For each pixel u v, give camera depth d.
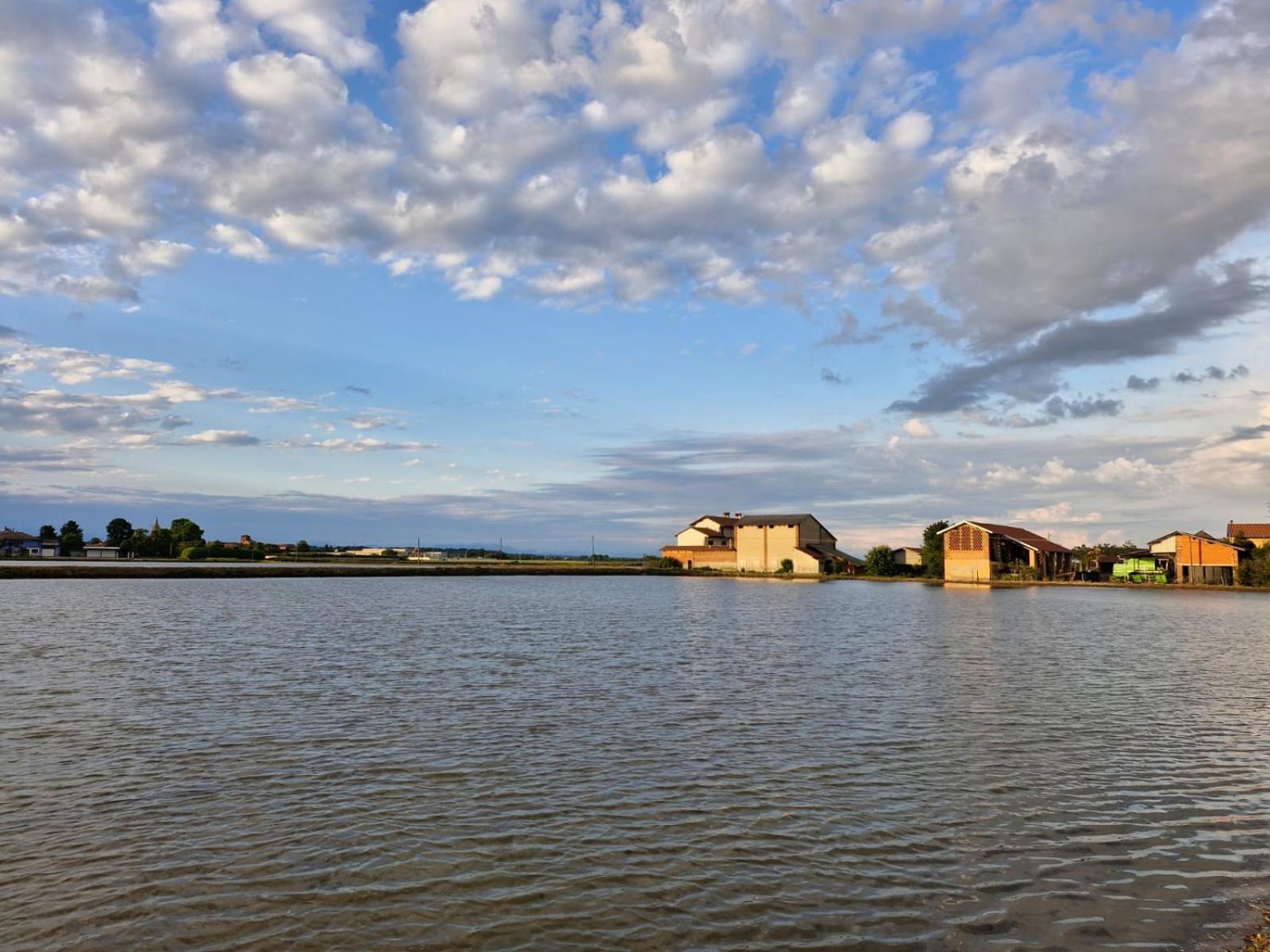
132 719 23.20
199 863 13.31
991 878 13.13
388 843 14.19
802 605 75.56
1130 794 17.33
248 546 199.50
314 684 28.98
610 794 16.89
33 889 12.34
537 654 37.94
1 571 99.06
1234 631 52.41
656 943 11.03
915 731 22.83
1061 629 53.28
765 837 14.70
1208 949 11.01
